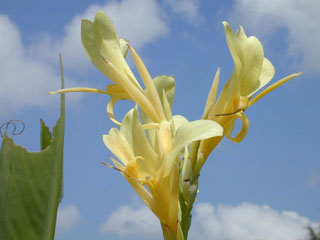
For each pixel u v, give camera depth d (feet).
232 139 1.38
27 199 1.15
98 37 1.41
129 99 1.43
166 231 1.30
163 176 1.24
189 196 1.35
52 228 1.16
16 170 1.15
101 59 1.40
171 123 1.29
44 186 1.16
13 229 1.15
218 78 1.37
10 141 1.16
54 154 1.16
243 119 1.36
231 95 1.35
